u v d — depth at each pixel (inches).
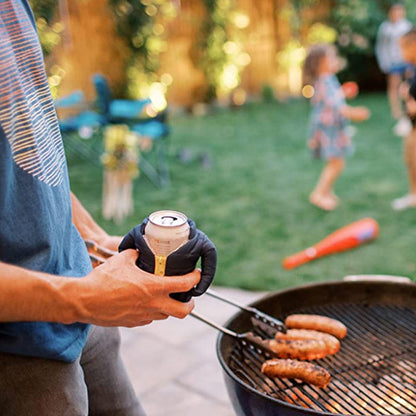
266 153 286.4
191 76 402.6
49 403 42.6
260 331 71.1
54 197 42.3
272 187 230.7
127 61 359.3
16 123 38.7
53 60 327.3
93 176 262.4
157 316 41.5
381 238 171.6
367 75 449.7
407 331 72.2
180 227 42.4
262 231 183.6
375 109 382.3
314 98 201.2
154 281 40.5
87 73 343.9
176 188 235.6
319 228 183.8
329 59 197.5
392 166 249.8
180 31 389.7
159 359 111.1
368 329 72.9
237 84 419.2
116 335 58.0
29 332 40.2
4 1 39.3
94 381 56.2
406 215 190.1
